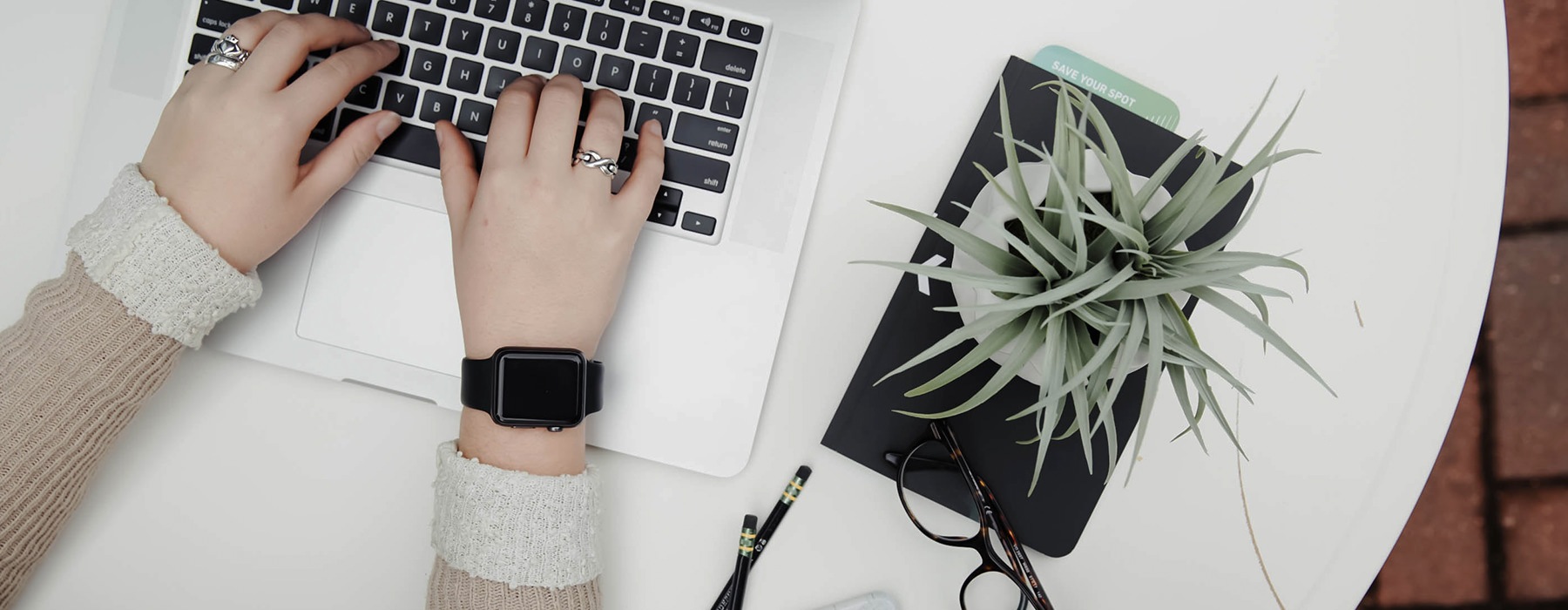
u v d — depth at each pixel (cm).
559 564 51
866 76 58
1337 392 59
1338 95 58
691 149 54
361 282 56
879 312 58
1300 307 59
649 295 55
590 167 52
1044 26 58
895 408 57
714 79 54
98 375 51
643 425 56
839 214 58
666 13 54
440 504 52
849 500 58
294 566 58
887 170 58
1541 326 112
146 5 55
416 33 55
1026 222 40
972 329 41
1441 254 59
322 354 56
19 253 58
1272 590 59
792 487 57
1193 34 58
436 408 58
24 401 50
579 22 54
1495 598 114
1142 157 57
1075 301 41
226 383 58
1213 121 58
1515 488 113
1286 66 58
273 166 51
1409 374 59
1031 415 58
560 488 51
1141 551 59
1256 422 59
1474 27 59
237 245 52
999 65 58
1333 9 58
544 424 51
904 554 59
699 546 58
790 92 54
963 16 58
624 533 58
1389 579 115
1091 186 45
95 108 56
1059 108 41
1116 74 57
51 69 58
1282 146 59
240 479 58
